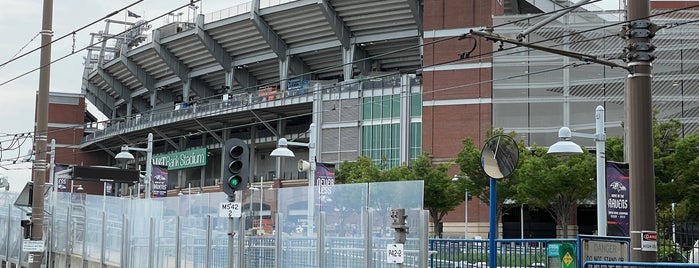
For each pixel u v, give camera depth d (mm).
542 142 66375
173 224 23172
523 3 76375
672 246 33344
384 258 16172
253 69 101438
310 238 18453
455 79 69375
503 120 67375
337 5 85812
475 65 68625
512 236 70875
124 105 126688
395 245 15055
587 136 24703
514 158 15125
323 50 92438
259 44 95062
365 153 79188
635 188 14742
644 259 14555
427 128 70062
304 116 95562
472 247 21469
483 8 68750
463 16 69500
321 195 18234
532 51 66750
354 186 17250
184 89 106312
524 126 66812
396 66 93438
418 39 86188
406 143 76312
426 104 70312
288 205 19328
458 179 50719
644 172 14695
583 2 17844
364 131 79688
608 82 64688
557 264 18734
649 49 14945
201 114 96562
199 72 103812
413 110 76750
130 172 43438
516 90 67250
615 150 42000
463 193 52250
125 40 110188
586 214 68188
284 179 94250
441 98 69750
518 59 67188
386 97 78625
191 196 22469
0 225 34500
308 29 90438
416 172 54594
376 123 78938
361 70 91500
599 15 65438
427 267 15258
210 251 21328
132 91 120188
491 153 15289
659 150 39312
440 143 69312
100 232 26375
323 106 83250
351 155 80125
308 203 18672
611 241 18188
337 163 80875
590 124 65062
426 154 58219
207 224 21469
